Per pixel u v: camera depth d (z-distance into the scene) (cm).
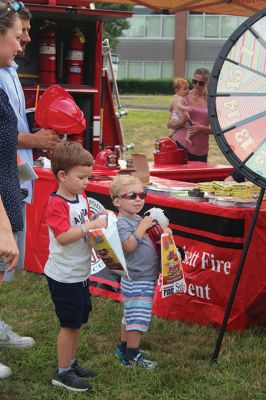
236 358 432
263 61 432
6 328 449
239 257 467
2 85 430
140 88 4403
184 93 824
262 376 407
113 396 381
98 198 563
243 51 432
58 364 396
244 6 868
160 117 2333
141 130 2034
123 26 3481
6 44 386
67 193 383
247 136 424
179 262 412
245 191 490
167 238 403
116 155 648
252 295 468
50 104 488
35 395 380
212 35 4466
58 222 373
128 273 415
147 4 890
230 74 431
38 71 729
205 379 404
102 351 446
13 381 400
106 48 814
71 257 379
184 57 4538
